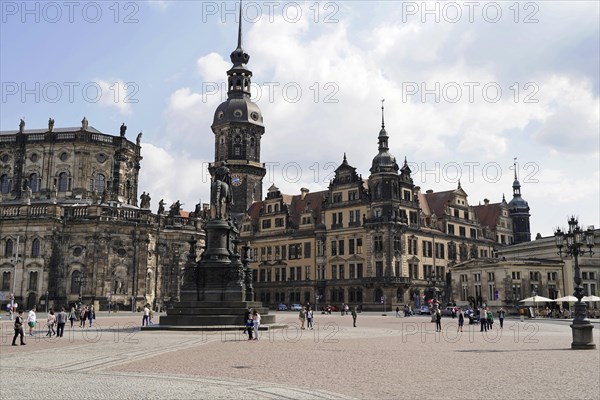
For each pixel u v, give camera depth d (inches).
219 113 5767.7
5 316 3014.3
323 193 5339.6
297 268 5073.8
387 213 4520.2
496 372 855.7
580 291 1311.5
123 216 3959.2
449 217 5049.2
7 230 3818.9
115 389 689.6
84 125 4286.4
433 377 802.2
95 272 3789.4
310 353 1135.0
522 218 5915.4
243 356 1070.4
